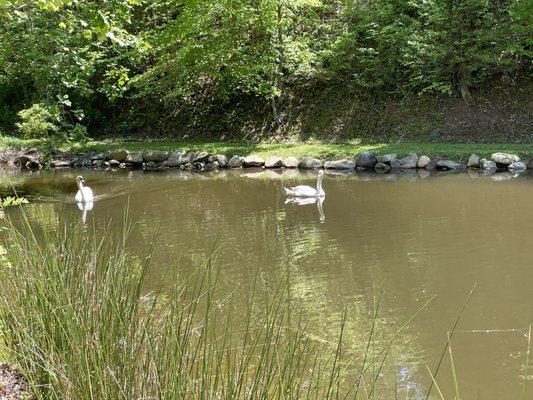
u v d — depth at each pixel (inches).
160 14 907.4
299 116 826.2
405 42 748.0
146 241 365.7
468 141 696.4
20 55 725.3
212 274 295.0
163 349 126.6
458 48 721.6
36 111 788.0
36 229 390.3
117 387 117.8
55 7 184.4
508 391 177.2
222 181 625.0
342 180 591.5
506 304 244.8
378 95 792.3
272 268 306.7
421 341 213.3
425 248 329.7
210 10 768.9
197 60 804.6
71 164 794.2
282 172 671.8
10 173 751.7
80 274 158.4
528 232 350.0
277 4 754.2
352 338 215.8
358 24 802.2
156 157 758.5
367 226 390.0
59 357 128.1
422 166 626.5
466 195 472.1
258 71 828.6
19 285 156.9
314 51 822.5
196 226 412.5
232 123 878.4
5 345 143.6
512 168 585.3
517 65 714.2
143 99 971.9
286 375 164.2
